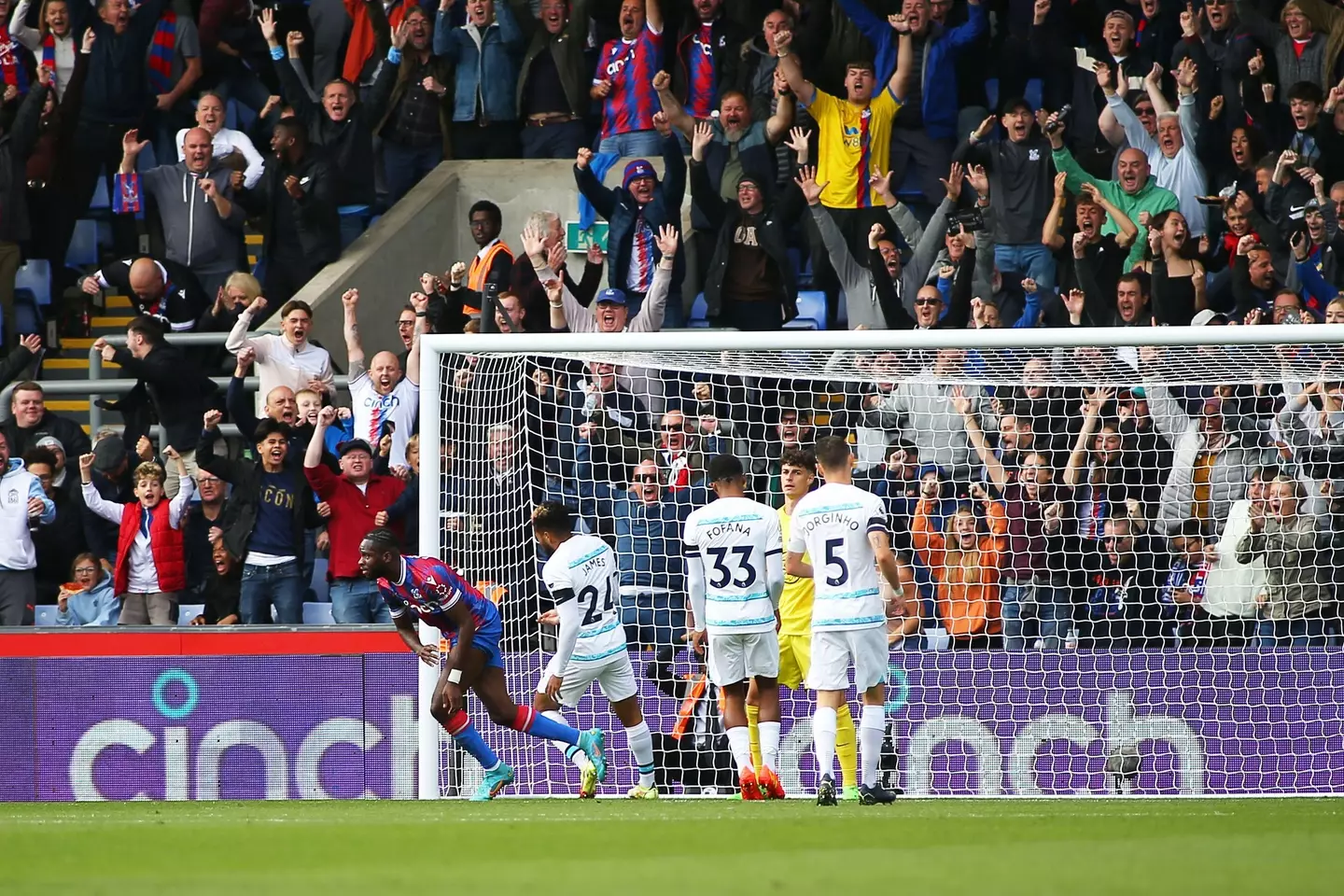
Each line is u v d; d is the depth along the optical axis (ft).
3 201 149.28
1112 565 108.88
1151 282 138.00
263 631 112.06
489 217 146.10
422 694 104.42
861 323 144.87
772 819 73.92
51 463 126.82
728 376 124.26
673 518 114.32
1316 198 139.85
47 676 113.50
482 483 115.14
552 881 47.01
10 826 74.54
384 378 129.90
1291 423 111.55
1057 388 116.88
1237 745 106.32
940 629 110.83
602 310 134.92
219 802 104.06
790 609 97.71
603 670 96.84
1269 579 106.93
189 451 133.49
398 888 45.80
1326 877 46.50
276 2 180.45
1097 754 106.83
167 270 146.51
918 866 50.37
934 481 109.91
